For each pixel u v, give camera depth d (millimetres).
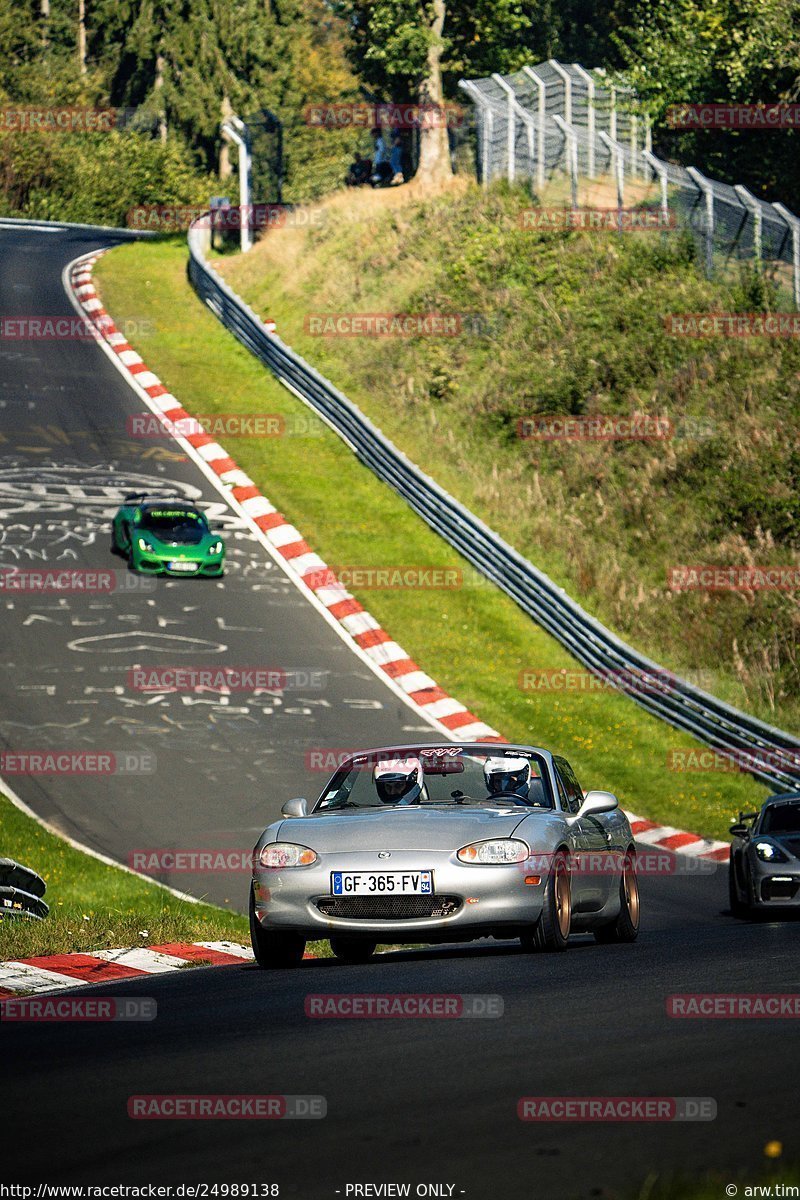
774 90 176375
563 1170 15078
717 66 177750
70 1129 17328
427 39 198000
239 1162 15727
